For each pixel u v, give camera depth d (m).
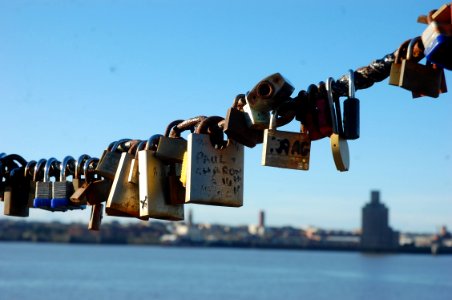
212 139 0.83
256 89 0.74
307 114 0.75
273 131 0.75
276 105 0.75
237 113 0.76
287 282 24.72
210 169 0.82
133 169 0.88
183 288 20.27
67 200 1.01
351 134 0.73
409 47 0.68
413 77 0.68
